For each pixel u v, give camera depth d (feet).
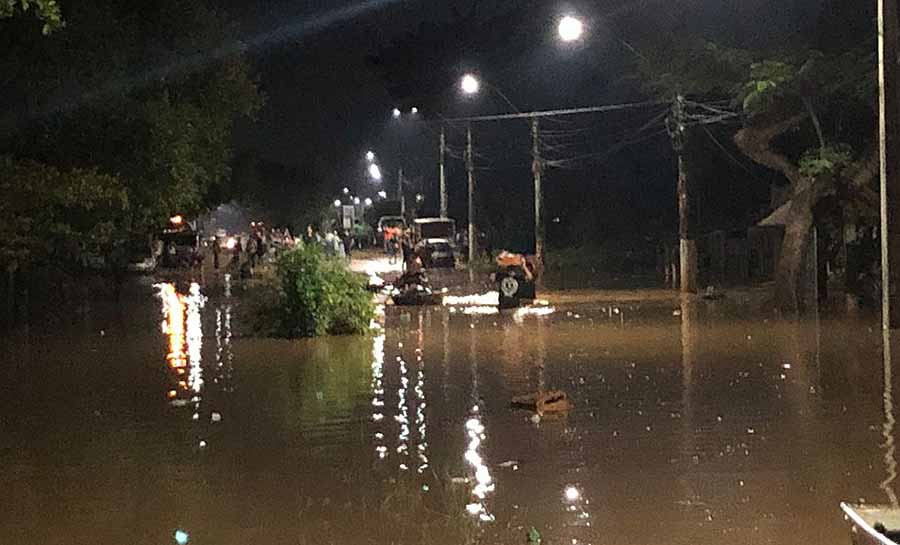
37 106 91.71
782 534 32.24
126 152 99.40
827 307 106.73
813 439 44.96
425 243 208.33
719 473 39.52
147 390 61.11
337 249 143.23
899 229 63.77
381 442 45.85
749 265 152.05
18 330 97.45
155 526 34.30
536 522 33.88
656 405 53.42
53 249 116.37
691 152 171.63
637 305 114.42
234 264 214.90
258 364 71.51
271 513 35.47
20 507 36.76
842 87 99.91
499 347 79.00
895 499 35.70
